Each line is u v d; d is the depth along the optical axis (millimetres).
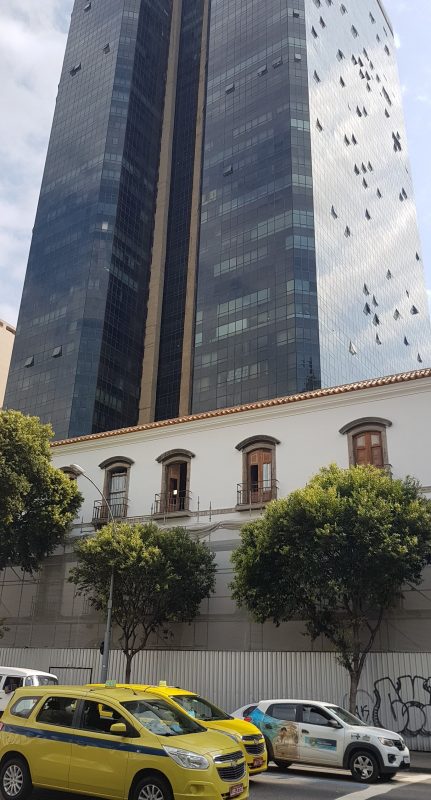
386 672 23234
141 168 105500
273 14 98000
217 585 29250
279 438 30172
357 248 91750
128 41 110562
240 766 10273
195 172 105438
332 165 90812
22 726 11297
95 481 35062
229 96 97375
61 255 97125
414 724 22141
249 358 78375
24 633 33438
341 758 15367
